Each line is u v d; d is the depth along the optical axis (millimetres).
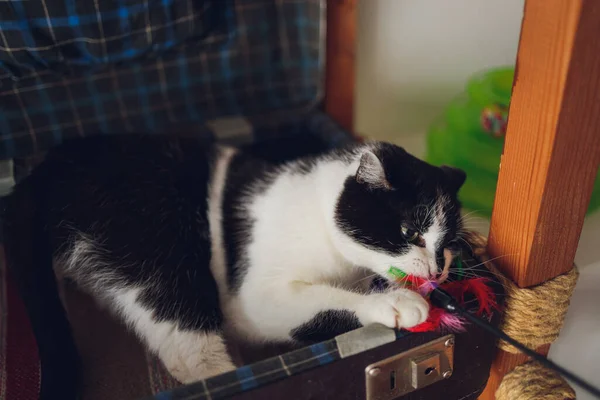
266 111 1391
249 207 930
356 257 881
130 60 1180
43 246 903
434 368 789
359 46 1426
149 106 1288
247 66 1331
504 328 831
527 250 766
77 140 1020
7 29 1000
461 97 1396
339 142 1235
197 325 906
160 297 902
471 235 936
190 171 979
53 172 944
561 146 674
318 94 1395
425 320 740
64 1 1023
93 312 1052
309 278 898
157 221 913
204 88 1316
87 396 891
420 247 847
